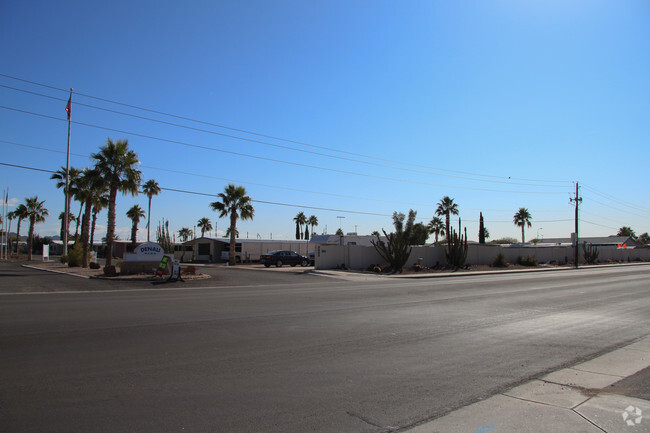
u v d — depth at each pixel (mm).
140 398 5344
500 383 6180
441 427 4629
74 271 30109
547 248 55875
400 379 6301
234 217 46000
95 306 13453
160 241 49531
